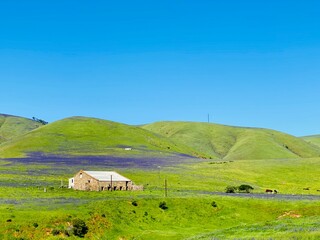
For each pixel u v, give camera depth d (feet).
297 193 413.59
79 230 209.26
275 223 220.64
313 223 204.54
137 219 265.13
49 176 446.19
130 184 391.65
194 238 201.26
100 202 270.26
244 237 180.65
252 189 417.28
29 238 188.34
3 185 361.10
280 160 642.22
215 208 303.68
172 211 290.15
